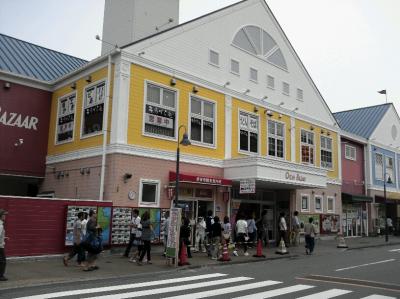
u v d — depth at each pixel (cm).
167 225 1574
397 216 3950
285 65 2667
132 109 1725
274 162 2020
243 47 2355
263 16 2528
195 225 1900
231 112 2198
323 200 2862
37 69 2247
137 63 1767
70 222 1498
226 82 2180
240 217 2180
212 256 1639
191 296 915
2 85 1981
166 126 1853
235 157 2166
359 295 966
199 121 2017
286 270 1385
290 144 2609
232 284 1088
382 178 3781
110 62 1744
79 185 1812
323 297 934
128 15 2466
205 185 1967
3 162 1948
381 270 1403
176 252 1378
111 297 888
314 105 2908
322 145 2945
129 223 1645
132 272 1228
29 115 2056
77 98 1947
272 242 2408
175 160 1855
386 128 3966
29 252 1397
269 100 2478
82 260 1331
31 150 2047
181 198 1856
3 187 2127
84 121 1878
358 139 3488
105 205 1586
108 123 1711
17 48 2362
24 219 1398
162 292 958
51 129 2103
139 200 1697
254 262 1622
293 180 2120
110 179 1642
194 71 2020
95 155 1742
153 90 1827
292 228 2355
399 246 2605
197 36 2062
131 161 1691
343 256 1895
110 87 1731
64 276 1120
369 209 3566
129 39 2423
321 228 2800
